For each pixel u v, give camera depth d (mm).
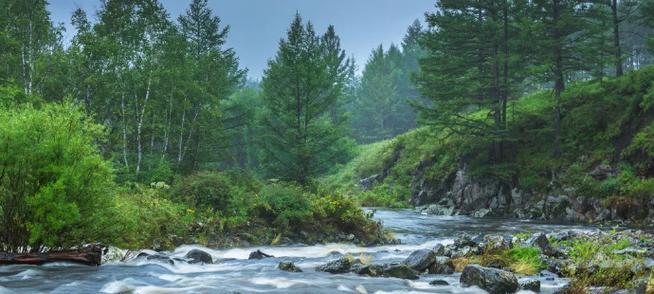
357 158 65000
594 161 31547
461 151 39500
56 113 11625
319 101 30594
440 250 13562
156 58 29484
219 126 32719
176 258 12305
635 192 26703
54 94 29109
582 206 29266
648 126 30062
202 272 10734
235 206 18938
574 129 35125
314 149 29016
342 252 15875
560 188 31672
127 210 13234
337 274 10508
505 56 35344
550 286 9328
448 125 37438
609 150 31266
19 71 29234
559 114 34812
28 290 8141
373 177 53500
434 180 41438
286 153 29219
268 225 18906
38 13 29531
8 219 10633
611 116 33594
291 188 20516
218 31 39469
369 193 47875
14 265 10234
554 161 33688
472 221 28828
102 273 9844
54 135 10914
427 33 40719
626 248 12273
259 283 9367
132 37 28969
